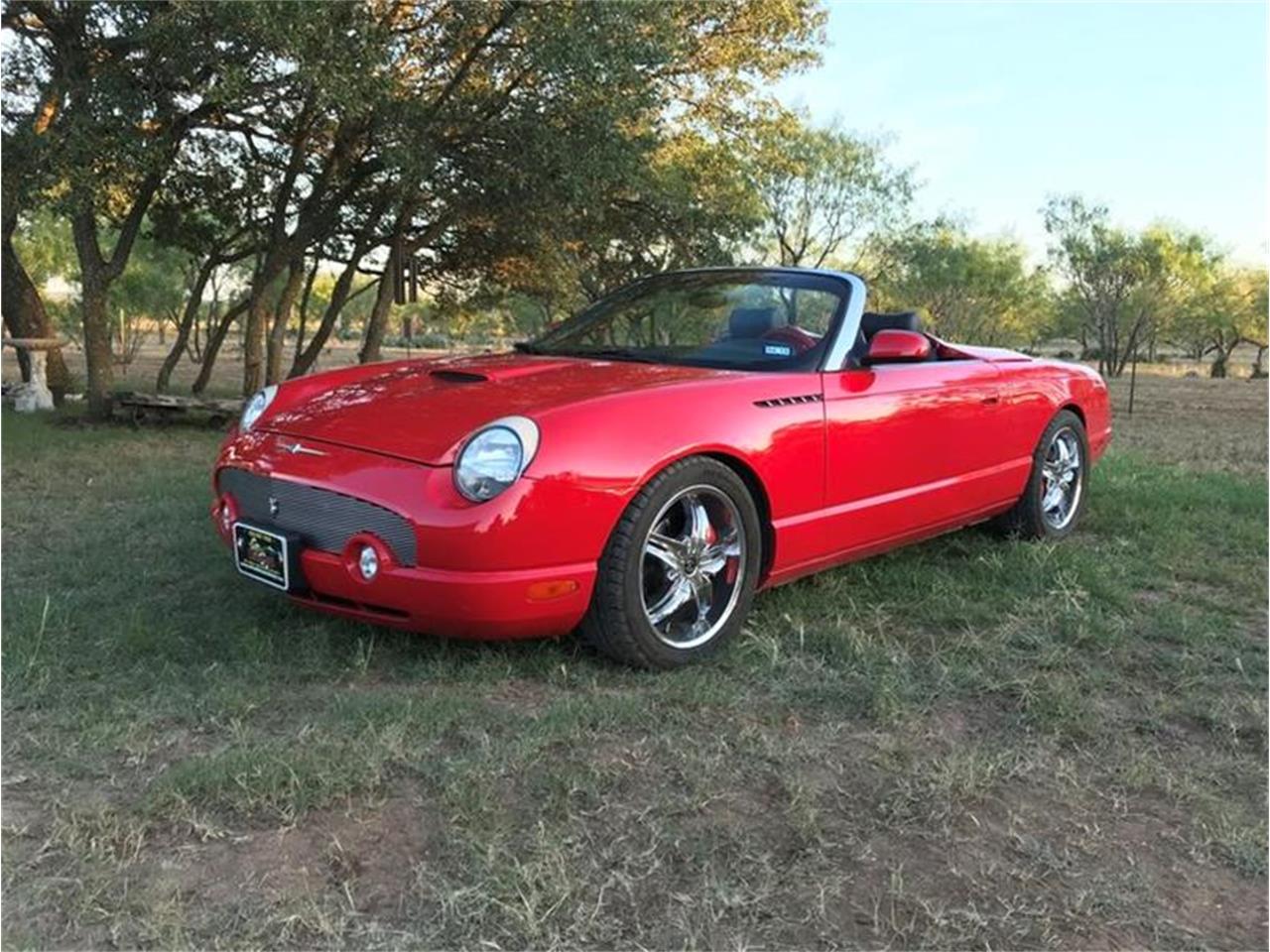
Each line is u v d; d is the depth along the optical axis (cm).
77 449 816
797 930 187
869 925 189
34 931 178
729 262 1520
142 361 3297
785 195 2527
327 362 3622
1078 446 509
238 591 372
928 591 397
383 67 889
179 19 822
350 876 198
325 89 816
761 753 256
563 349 411
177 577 395
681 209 1389
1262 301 4169
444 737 257
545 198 1080
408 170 1005
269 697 279
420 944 179
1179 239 3419
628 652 299
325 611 304
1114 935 190
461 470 275
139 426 1024
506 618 277
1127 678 319
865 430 364
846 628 343
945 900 198
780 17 1365
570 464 280
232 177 1375
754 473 324
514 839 212
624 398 304
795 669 314
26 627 323
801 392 346
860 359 379
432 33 1038
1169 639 355
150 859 201
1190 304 3934
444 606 274
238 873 198
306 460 303
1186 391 2731
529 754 247
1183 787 244
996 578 416
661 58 962
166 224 1507
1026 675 314
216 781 224
